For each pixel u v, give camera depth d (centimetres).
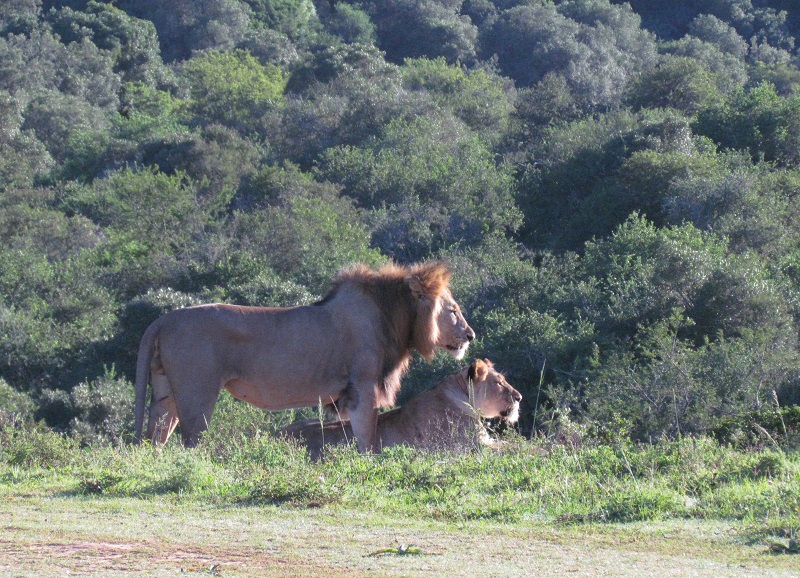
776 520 2236
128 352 10031
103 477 2791
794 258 10819
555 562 1934
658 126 15788
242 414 5550
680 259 9094
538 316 8650
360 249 12212
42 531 2169
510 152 19038
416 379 7838
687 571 1859
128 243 13012
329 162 17075
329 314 3950
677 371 6475
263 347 3878
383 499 2597
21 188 19138
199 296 10412
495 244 13175
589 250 10881
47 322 10750
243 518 2355
